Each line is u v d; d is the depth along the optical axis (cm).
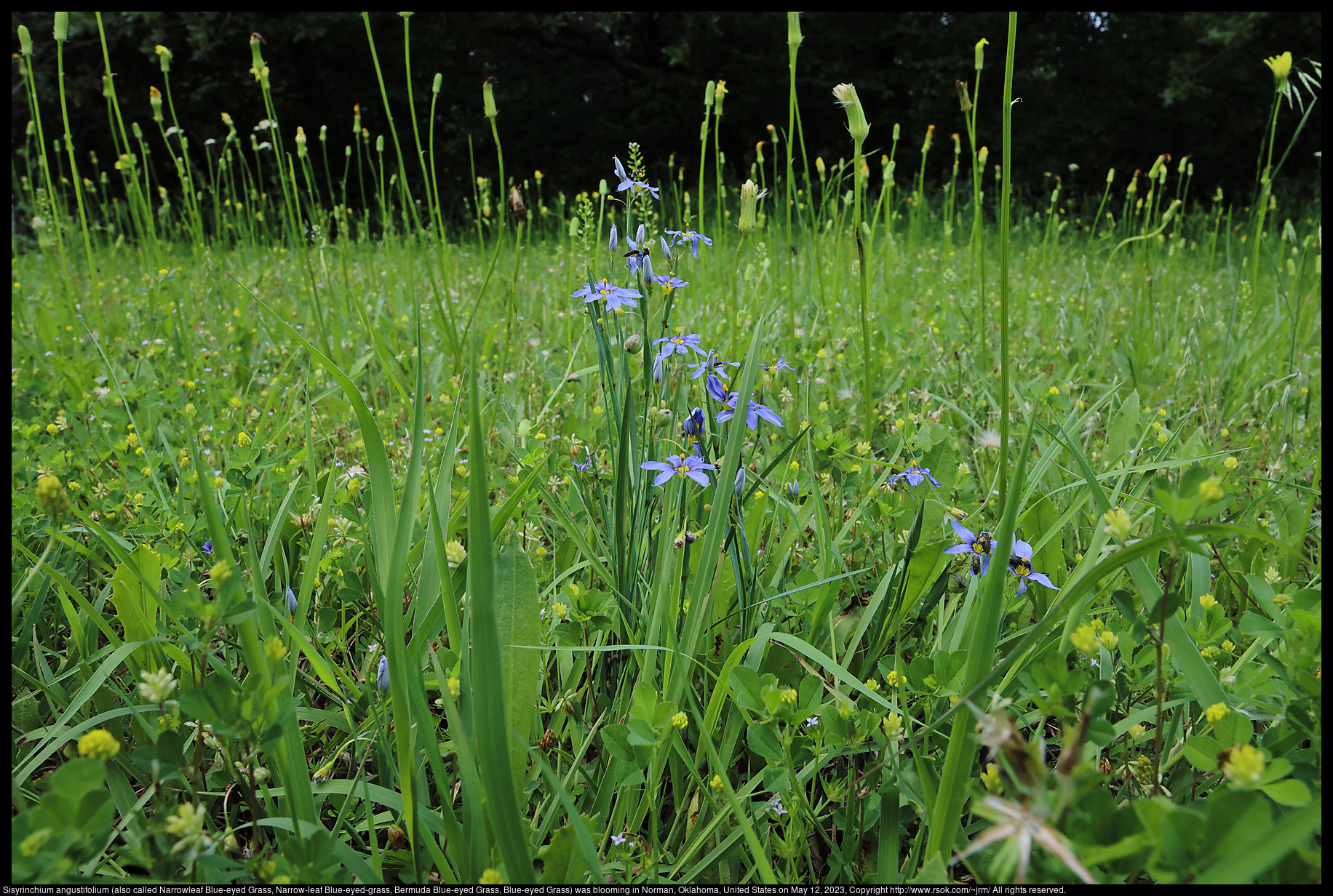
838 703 133
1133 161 2017
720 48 1983
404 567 110
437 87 352
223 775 135
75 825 86
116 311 484
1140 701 146
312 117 1930
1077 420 249
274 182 1516
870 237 475
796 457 227
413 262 568
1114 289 582
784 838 133
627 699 146
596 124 1981
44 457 233
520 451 220
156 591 147
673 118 2005
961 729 104
